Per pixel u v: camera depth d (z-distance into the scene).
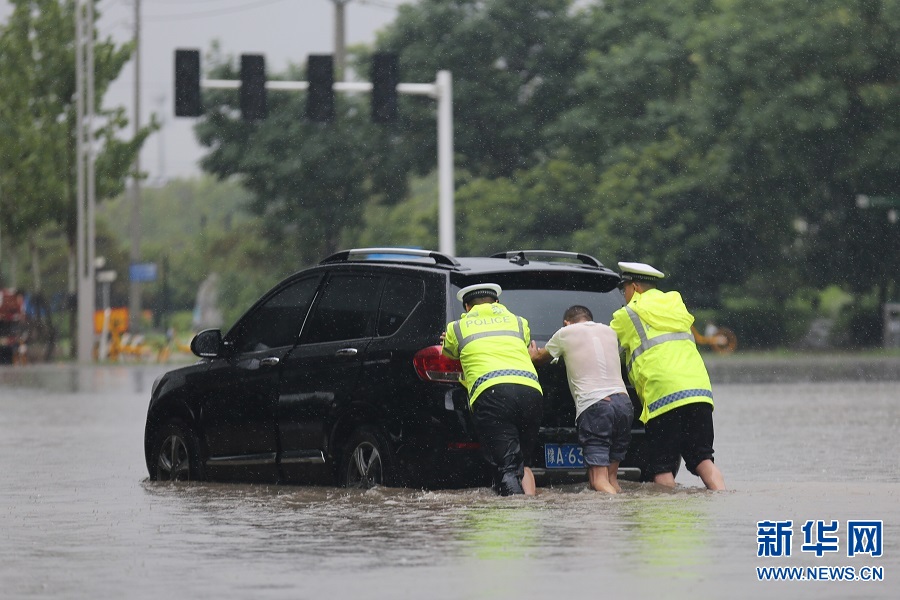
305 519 30.59
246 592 22.20
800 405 76.12
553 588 22.12
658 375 35.81
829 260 186.88
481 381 33.66
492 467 34.00
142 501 35.31
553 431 34.97
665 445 35.91
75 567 24.91
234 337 39.75
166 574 24.00
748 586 22.39
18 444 56.84
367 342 35.75
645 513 30.61
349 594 21.89
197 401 40.16
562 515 30.31
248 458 38.56
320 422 36.25
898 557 25.19
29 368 155.75
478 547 26.19
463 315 34.41
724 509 31.22
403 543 26.88
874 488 35.81
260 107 89.44
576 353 34.81
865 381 102.62
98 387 106.75
